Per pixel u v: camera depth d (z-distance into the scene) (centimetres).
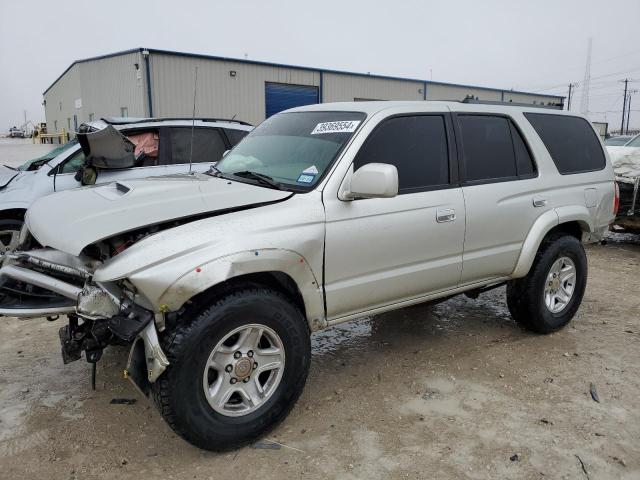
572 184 452
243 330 283
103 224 272
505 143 415
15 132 7388
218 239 272
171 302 259
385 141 346
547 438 308
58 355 411
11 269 300
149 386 268
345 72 2458
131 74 1941
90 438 303
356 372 390
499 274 416
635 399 353
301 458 288
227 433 281
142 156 635
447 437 308
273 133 390
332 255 313
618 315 516
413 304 373
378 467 280
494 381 377
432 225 356
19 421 319
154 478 271
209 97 2014
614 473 278
